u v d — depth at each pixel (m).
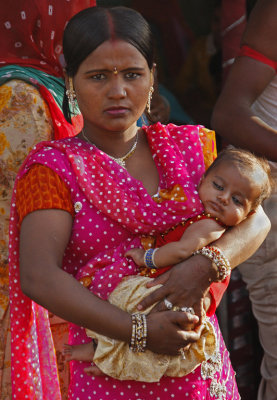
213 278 2.28
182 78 6.49
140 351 2.17
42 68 2.85
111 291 2.25
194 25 6.56
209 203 2.33
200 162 2.45
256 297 3.50
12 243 2.36
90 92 2.24
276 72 3.22
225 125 3.16
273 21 3.11
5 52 2.83
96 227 2.26
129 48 2.21
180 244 2.25
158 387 2.25
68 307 2.13
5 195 2.66
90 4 2.97
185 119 6.33
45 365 2.53
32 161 2.25
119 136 2.38
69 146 2.29
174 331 2.17
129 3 6.54
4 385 2.74
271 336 3.48
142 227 2.26
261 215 2.54
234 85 3.19
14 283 2.38
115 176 2.28
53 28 2.85
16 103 2.61
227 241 2.38
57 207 2.21
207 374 2.32
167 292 2.22
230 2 3.82
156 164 2.42
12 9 2.80
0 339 2.71
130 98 2.25
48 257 2.16
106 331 2.15
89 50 2.21
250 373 4.09
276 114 3.30
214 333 2.32
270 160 3.10
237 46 3.85
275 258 3.36
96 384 2.28
